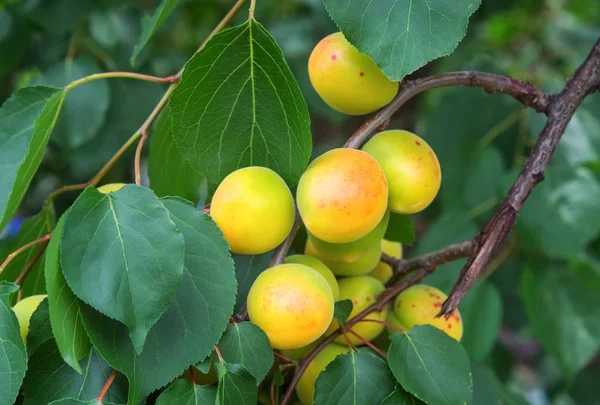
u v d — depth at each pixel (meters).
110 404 0.49
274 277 0.51
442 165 0.83
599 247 0.81
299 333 0.51
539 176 0.56
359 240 0.54
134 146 0.84
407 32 0.51
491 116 0.82
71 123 0.77
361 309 0.56
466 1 0.51
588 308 0.75
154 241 0.48
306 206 0.52
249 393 0.49
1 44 0.79
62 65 0.79
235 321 0.52
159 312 0.47
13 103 0.58
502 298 0.86
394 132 0.55
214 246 0.50
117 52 0.83
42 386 0.50
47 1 0.79
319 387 0.52
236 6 0.58
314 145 1.08
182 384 0.49
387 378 0.52
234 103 0.53
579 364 0.74
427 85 0.57
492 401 0.62
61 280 0.48
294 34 0.96
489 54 0.98
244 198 0.52
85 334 0.49
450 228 0.77
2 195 0.57
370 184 0.51
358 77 0.55
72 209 0.48
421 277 0.57
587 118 0.78
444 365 0.52
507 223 0.55
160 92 0.85
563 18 1.09
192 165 0.55
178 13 1.07
